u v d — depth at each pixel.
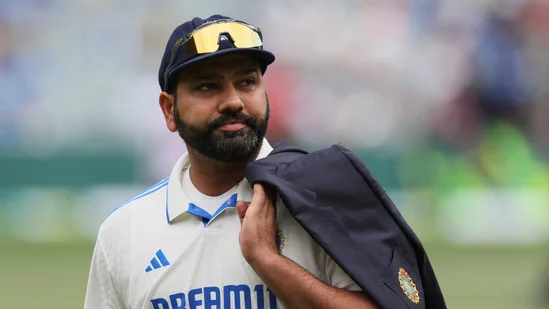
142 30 59.44
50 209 53.25
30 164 54.06
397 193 56.38
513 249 49.03
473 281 38.38
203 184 10.59
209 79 10.06
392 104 59.19
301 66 59.47
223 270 10.10
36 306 32.53
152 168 54.94
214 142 10.10
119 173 54.56
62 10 58.84
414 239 9.80
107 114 56.50
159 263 10.28
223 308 10.00
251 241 9.67
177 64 10.07
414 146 57.75
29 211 53.09
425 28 61.16
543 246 49.53
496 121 59.34
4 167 53.84
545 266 36.97
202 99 10.12
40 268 41.75
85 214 53.62
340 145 10.14
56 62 58.22
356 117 58.41
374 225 9.75
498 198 56.09
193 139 10.22
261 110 10.21
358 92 59.09
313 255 9.93
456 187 56.31
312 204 9.70
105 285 10.71
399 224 9.80
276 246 9.81
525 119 59.62
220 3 60.41
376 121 58.44
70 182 54.09
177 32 10.21
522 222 55.38
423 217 55.19
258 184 9.95
